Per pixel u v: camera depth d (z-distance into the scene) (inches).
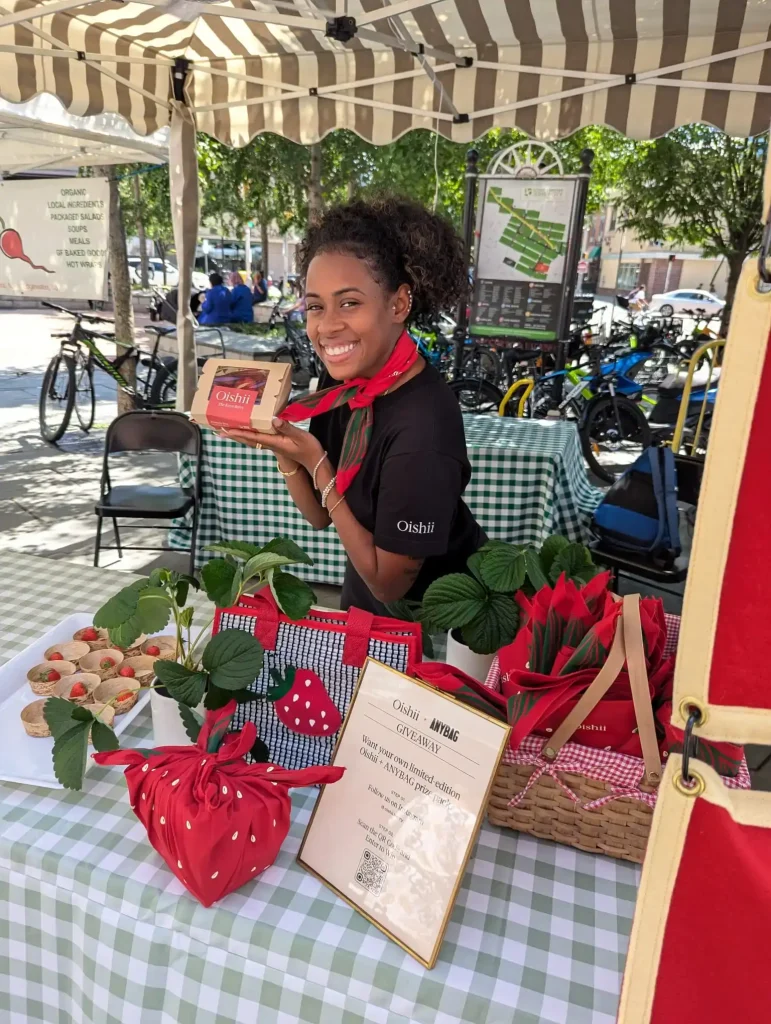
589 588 36.2
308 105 131.7
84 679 44.9
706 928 19.6
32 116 153.9
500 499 109.7
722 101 106.7
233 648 33.9
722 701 17.7
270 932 29.5
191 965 30.5
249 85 134.2
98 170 245.6
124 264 247.4
